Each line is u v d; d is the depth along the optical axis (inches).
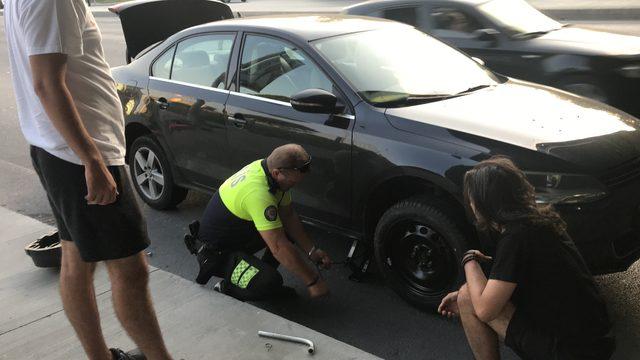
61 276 96.2
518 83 168.7
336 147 144.4
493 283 89.9
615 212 118.4
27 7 76.2
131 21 235.1
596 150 122.6
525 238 88.0
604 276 146.3
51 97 78.0
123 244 88.4
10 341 122.5
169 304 133.0
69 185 85.4
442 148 128.1
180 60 189.9
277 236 134.4
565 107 143.9
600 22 536.7
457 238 126.4
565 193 116.6
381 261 141.9
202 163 183.0
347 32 167.9
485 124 130.8
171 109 187.6
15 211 212.5
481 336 101.7
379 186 139.2
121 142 90.3
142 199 212.7
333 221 152.1
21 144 301.4
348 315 137.8
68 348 118.8
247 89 168.6
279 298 145.8
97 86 86.2
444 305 107.3
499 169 90.4
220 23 183.2
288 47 161.8
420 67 161.9
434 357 120.8
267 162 137.3
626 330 124.6
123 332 122.7
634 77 227.0
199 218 200.5
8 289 145.3
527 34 253.1
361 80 149.1
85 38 84.7
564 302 88.2
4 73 516.7
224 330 122.0
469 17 261.6
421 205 131.2
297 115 153.6
